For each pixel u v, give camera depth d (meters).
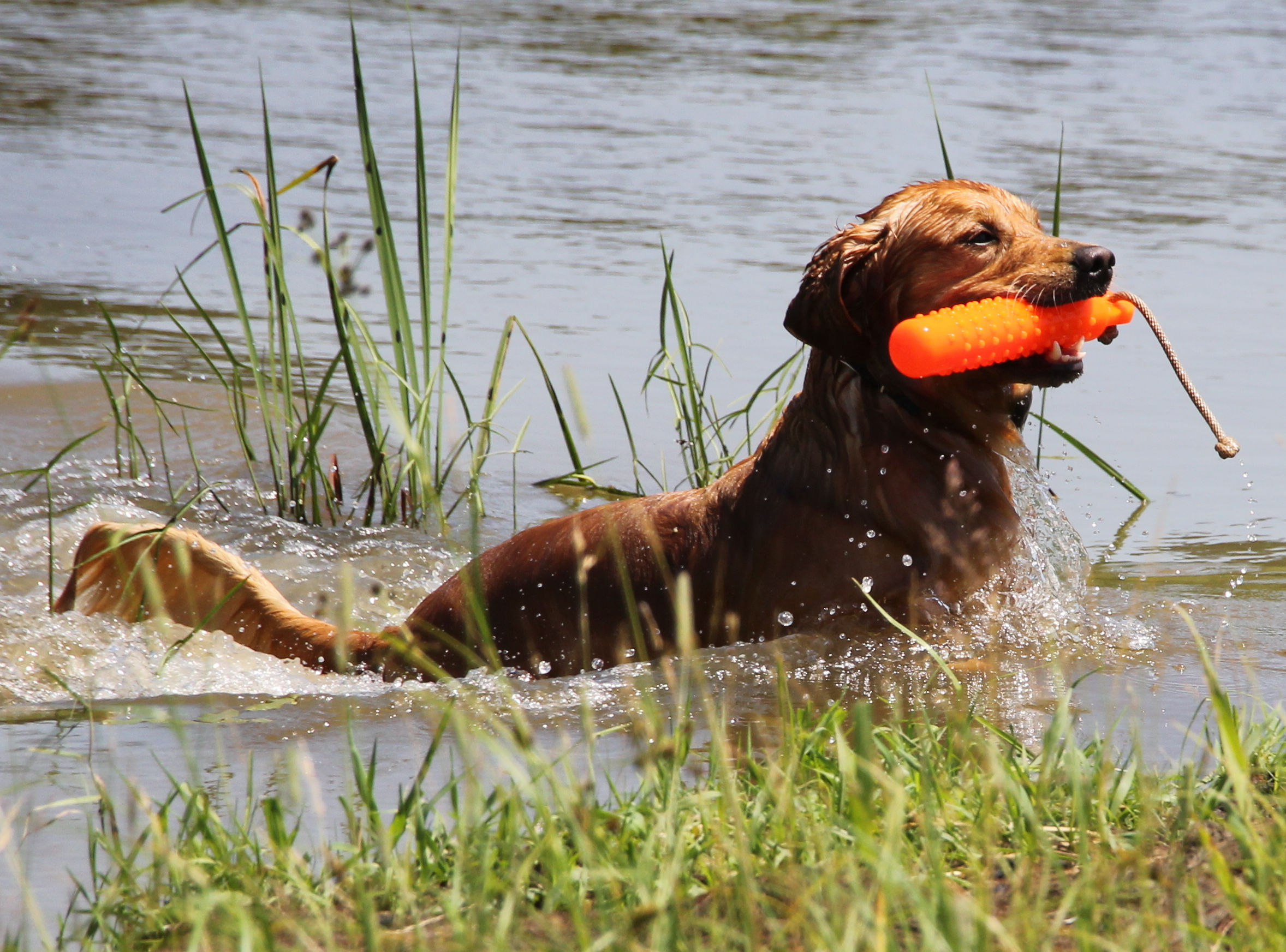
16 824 6.27
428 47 40.91
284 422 14.72
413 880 5.43
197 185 24.84
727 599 9.33
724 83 36.34
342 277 12.42
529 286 19.39
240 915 4.66
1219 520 12.59
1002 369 8.84
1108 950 4.52
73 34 41.91
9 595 10.84
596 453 14.38
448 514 13.02
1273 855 5.07
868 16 50.28
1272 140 30.64
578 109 32.38
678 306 12.52
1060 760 6.30
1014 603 9.27
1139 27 48.66
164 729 7.77
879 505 9.00
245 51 39.69
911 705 8.07
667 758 6.14
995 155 27.58
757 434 14.56
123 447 14.47
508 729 7.46
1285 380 16.31
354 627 10.73
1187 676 8.55
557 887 4.98
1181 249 21.78
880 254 8.86
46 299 18.50
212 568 9.80
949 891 4.91
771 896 5.07
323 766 7.08
